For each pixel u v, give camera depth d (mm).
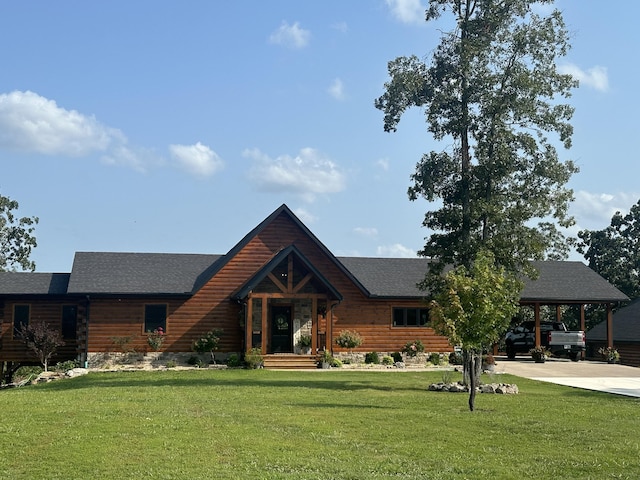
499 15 27375
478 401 22141
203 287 36156
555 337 39938
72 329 36500
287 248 34562
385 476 11656
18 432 14867
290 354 34750
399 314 38438
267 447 13750
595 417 18891
